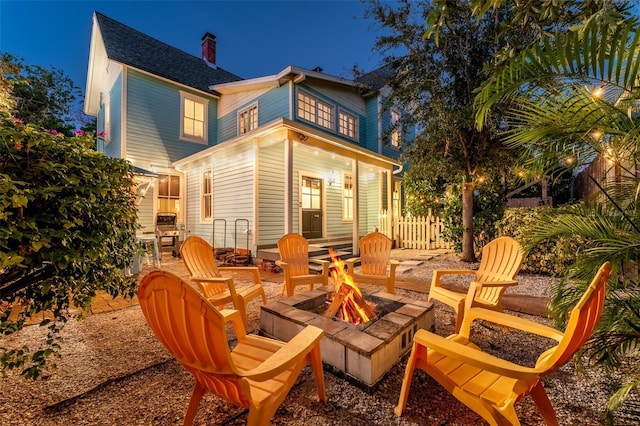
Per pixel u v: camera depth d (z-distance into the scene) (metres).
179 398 1.95
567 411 1.80
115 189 2.11
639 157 1.78
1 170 1.56
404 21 5.94
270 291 4.73
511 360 2.44
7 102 4.21
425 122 6.19
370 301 3.06
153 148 8.88
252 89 9.65
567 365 2.32
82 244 1.75
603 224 1.86
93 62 10.41
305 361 1.83
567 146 1.95
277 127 5.66
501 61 1.91
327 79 9.04
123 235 2.18
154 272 1.34
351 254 7.33
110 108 9.77
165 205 9.08
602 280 1.36
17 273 1.74
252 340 2.02
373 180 11.22
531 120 1.97
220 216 8.10
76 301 1.91
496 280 3.07
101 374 2.23
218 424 1.72
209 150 7.55
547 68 1.64
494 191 6.73
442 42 5.81
